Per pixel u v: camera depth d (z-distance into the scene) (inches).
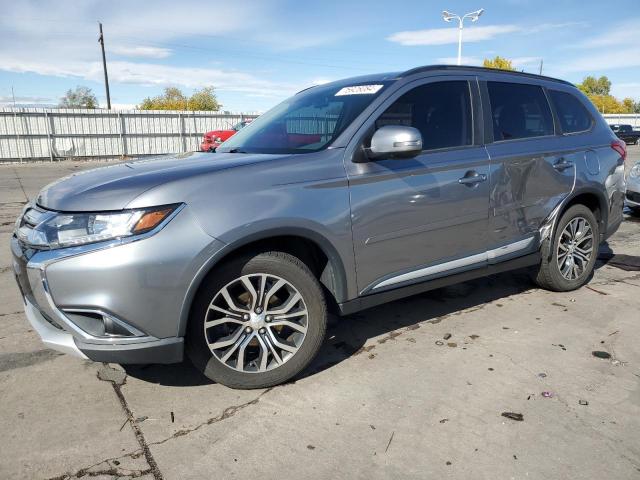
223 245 99.7
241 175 105.0
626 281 187.2
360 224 117.4
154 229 94.9
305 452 92.7
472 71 147.6
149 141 1062.4
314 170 112.3
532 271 171.8
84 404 108.4
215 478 86.5
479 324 148.3
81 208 96.0
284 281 109.7
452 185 132.5
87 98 2370.8
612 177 177.6
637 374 119.3
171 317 98.2
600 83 4419.3
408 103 130.8
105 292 93.6
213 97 2379.4
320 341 116.3
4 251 239.8
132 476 87.0
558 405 106.7
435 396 110.3
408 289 130.0
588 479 85.5
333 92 143.3
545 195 156.9
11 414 104.7
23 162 954.7
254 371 111.3
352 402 108.4
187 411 105.8
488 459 90.4
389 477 86.4
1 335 142.6
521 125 154.6
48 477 86.8
